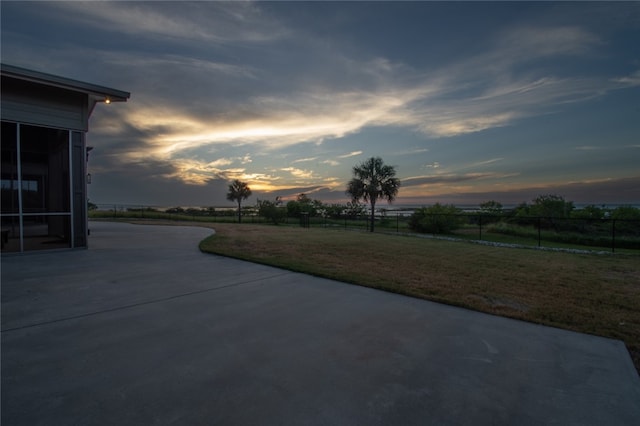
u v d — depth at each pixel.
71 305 3.72
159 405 1.82
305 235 12.73
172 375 2.17
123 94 8.24
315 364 2.36
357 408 1.82
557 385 2.11
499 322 3.33
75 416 1.70
